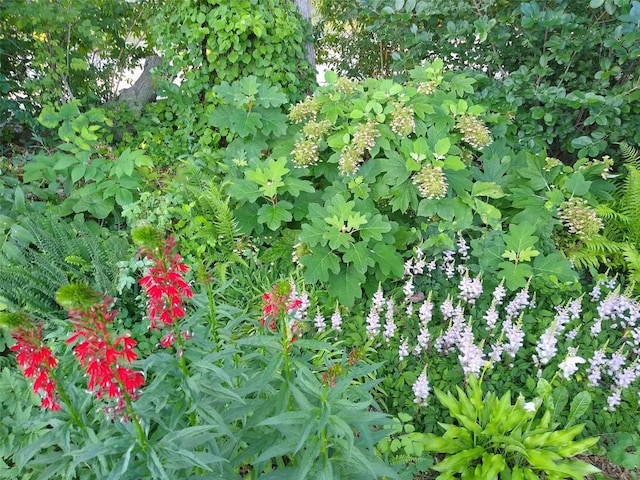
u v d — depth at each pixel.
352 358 2.04
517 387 3.08
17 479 2.30
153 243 1.58
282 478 1.92
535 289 3.74
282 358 1.98
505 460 2.64
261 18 5.11
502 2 4.83
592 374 3.00
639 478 2.70
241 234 4.09
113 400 1.54
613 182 4.80
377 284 3.83
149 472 1.60
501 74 4.93
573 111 4.73
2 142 5.78
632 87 4.30
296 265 4.11
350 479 2.01
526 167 4.37
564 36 4.30
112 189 4.17
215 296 3.68
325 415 1.68
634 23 3.81
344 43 6.68
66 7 5.80
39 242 3.64
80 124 4.51
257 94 4.80
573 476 2.43
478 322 3.49
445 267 3.95
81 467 2.12
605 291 3.86
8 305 3.29
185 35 5.41
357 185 3.97
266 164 4.13
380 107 4.07
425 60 5.29
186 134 5.49
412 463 2.66
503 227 4.32
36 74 6.00
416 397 2.99
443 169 4.01
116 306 3.46
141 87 6.80
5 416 2.54
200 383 1.82
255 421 1.95
